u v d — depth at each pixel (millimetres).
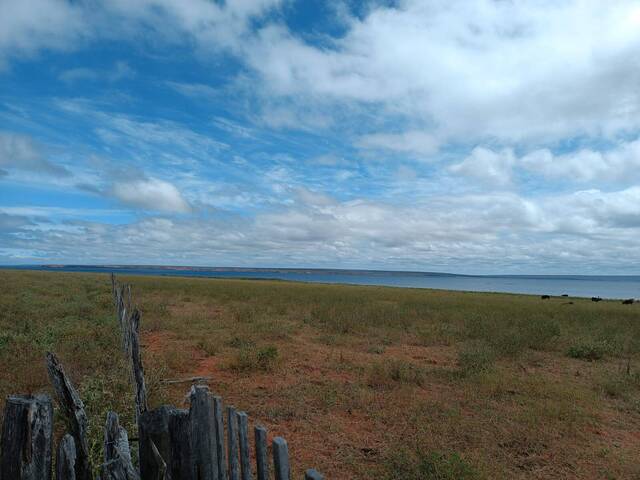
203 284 38281
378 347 11805
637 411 7359
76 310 15445
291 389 7773
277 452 2680
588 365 10898
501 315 19156
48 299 19125
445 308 22609
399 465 4957
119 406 5316
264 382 8266
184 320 15328
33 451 2430
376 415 6574
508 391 8125
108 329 11203
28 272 49094
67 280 34938
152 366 8281
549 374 9789
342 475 4848
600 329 15969
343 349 11758
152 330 13477
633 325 17422
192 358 9820
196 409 2580
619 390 8352
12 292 21562
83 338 10102
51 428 2518
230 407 3029
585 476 5027
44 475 2453
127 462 2441
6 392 6453
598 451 5637
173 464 2543
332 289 39094
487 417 6652
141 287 31703
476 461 5090
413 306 23250
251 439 5746
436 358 11016
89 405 5043
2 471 2457
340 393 7574
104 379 6105
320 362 9992
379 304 23438
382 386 8156
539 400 7520
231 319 16281
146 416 2572
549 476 5008
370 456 5320
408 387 7992
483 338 13594
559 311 22547
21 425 2438
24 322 12164
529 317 18531
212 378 8297
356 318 16672
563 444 5836
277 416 6547
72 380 7035
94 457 3889
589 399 7703
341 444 5625
